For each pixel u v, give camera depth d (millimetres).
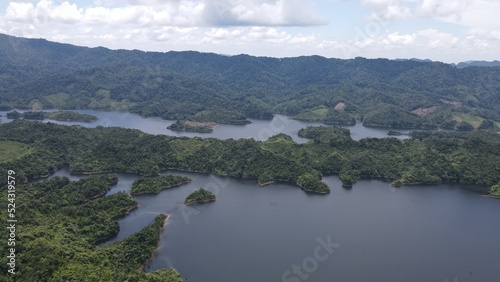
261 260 177625
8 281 136750
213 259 177125
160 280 151625
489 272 176625
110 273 150250
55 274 143375
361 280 166250
